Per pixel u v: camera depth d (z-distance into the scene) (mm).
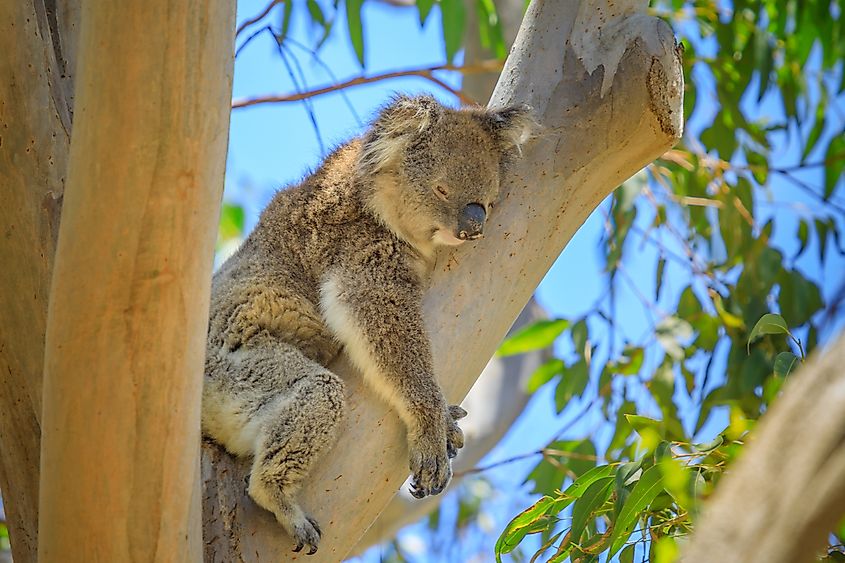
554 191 7621
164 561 5805
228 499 7031
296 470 7047
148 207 5473
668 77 7621
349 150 9000
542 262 7641
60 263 5582
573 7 7973
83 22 5586
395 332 7578
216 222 5680
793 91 13180
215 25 5531
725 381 11344
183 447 5738
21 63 6969
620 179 7824
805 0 13195
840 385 3414
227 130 5672
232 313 8234
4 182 6879
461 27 12648
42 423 5762
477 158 8266
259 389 7602
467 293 7566
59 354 5602
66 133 7117
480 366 7668
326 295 8117
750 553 3453
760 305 11461
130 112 5445
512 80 8062
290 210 8727
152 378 5594
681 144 12531
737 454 6945
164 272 5520
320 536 6922
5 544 12812
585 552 7688
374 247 8328
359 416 7359
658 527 7469
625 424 11086
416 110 8453
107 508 5691
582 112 7688
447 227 7809
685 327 11328
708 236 12656
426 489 7340
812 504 3369
